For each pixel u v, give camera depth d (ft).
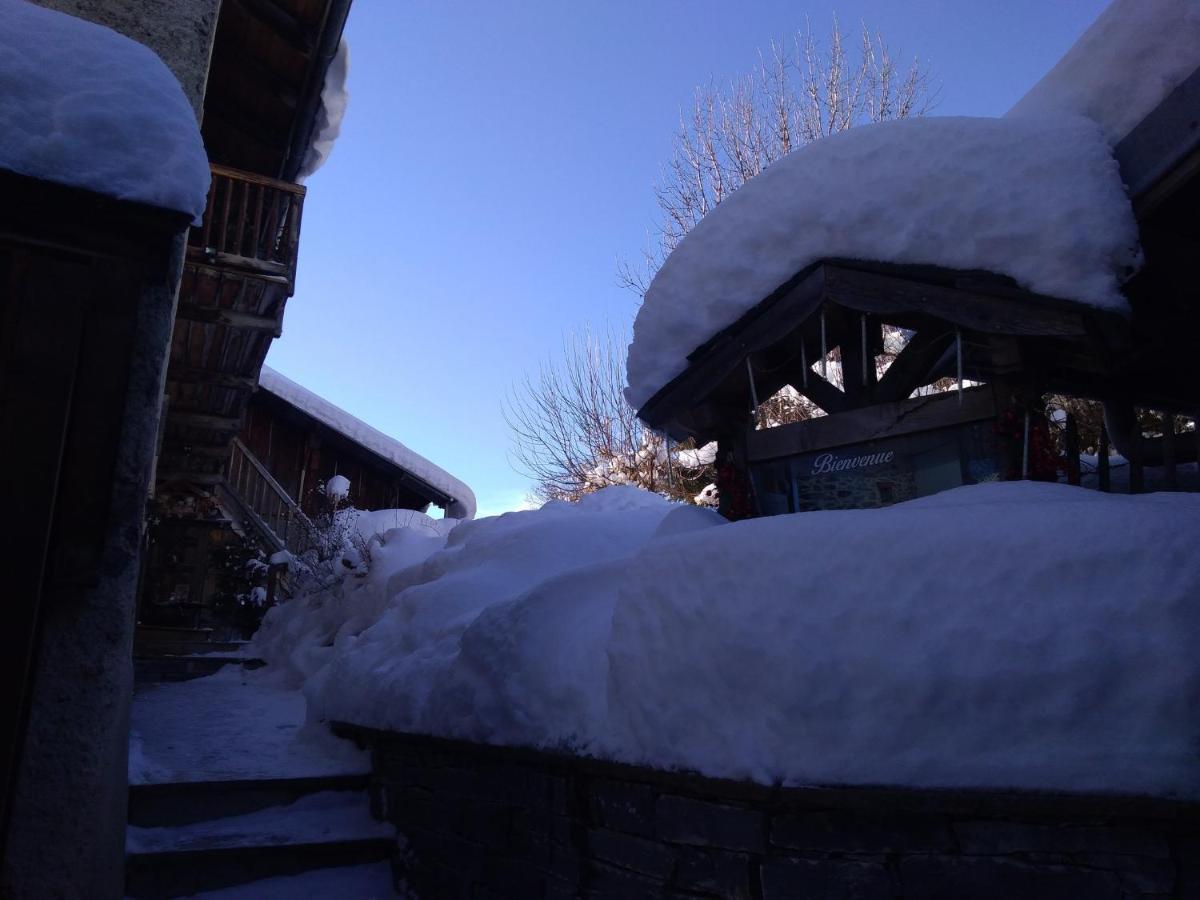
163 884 10.76
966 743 6.63
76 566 6.63
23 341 6.50
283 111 30.04
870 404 11.72
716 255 11.86
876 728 6.84
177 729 15.66
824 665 7.12
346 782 13.41
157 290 7.68
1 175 6.44
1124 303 9.30
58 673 6.68
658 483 37.88
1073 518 7.03
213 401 33.47
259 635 26.94
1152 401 15.40
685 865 7.86
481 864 10.41
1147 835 6.33
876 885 6.86
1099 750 6.35
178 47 11.56
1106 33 10.23
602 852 8.81
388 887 11.80
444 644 12.67
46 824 6.40
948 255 9.87
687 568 8.28
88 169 6.67
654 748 8.00
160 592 33.22
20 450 6.35
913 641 6.95
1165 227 10.43
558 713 9.41
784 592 7.50
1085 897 6.36
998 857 6.64
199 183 7.09
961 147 9.95
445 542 22.26
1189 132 9.05
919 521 7.41
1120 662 6.49
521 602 10.88
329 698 14.57
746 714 7.43
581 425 43.65
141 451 7.34
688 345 12.16
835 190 10.71
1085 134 9.87
